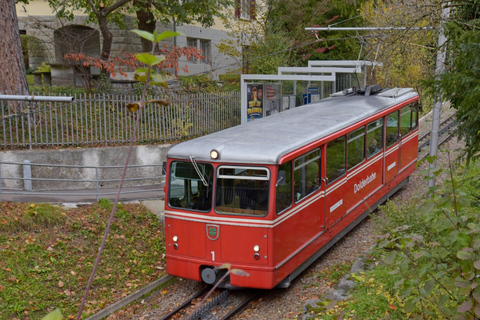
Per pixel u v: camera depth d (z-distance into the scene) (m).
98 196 12.54
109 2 17.94
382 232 10.41
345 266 10.55
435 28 11.49
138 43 22.14
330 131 10.97
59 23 22.48
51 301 8.93
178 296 9.74
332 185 11.07
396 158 15.44
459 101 8.41
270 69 23.86
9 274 9.20
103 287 9.74
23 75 15.17
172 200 9.61
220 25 28.89
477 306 4.27
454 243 4.75
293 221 9.48
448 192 5.08
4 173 13.77
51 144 14.65
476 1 9.16
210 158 9.10
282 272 9.16
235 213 8.99
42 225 10.87
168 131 17.27
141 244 11.57
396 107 14.87
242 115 19.30
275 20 25.42
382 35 12.67
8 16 14.73
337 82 21.73
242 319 8.68
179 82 22.73
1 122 14.71
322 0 26.03
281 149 9.11
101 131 15.67
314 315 8.30
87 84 19.47
